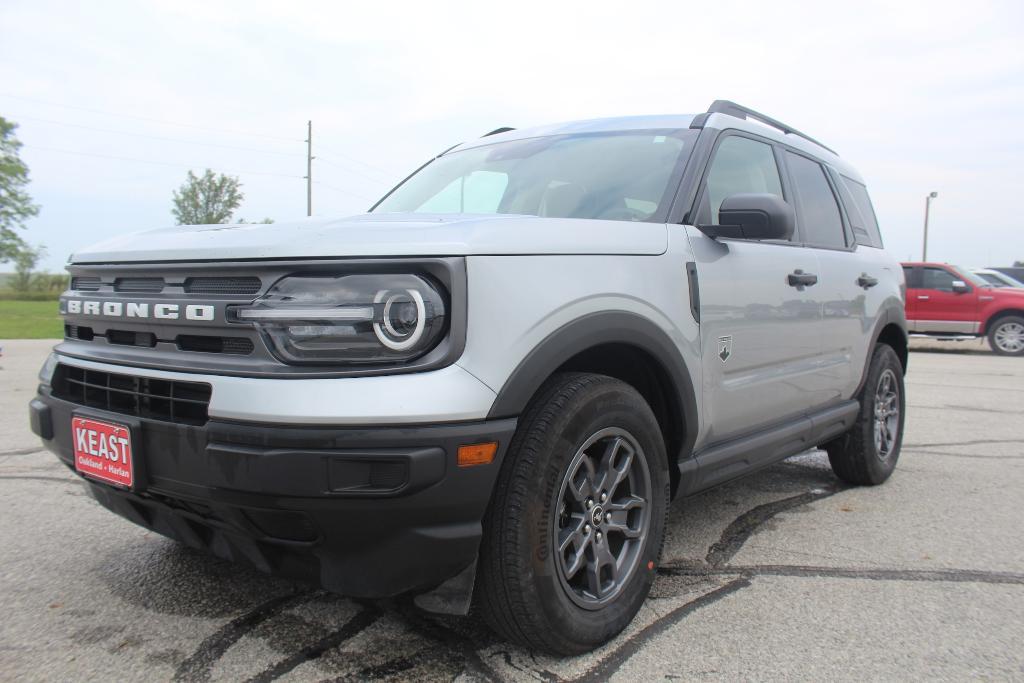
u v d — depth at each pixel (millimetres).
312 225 2234
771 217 2742
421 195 3633
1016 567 3172
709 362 2896
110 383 2307
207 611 2613
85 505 3793
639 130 3418
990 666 2322
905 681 2230
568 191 3148
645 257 2617
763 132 3746
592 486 2385
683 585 2943
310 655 2316
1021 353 14828
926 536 3572
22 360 10945
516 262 2170
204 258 2146
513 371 2078
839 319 3953
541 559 2170
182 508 2186
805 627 2578
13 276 58594
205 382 2027
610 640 2455
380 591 2045
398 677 2197
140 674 2199
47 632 2453
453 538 2018
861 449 4367
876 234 4895
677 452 2830
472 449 1984
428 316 1967
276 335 1985
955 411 7469
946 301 15414
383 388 1916
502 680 2193
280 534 2045
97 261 2480
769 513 3949
